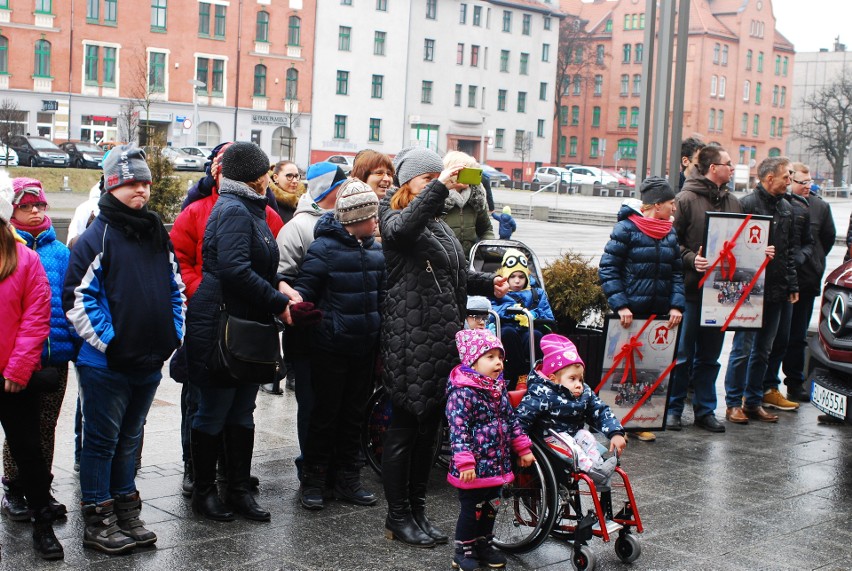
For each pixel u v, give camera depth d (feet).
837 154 321.93
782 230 27.86
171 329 16.84
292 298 18.11
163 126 205.87
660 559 17.39
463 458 16.03
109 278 16.28
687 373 27.14
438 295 17.33
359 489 19.85
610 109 336.29
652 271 24.98
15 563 15.89
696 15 325.01
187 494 19.66
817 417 29.43
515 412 17.40
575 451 16.74
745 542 18.39
